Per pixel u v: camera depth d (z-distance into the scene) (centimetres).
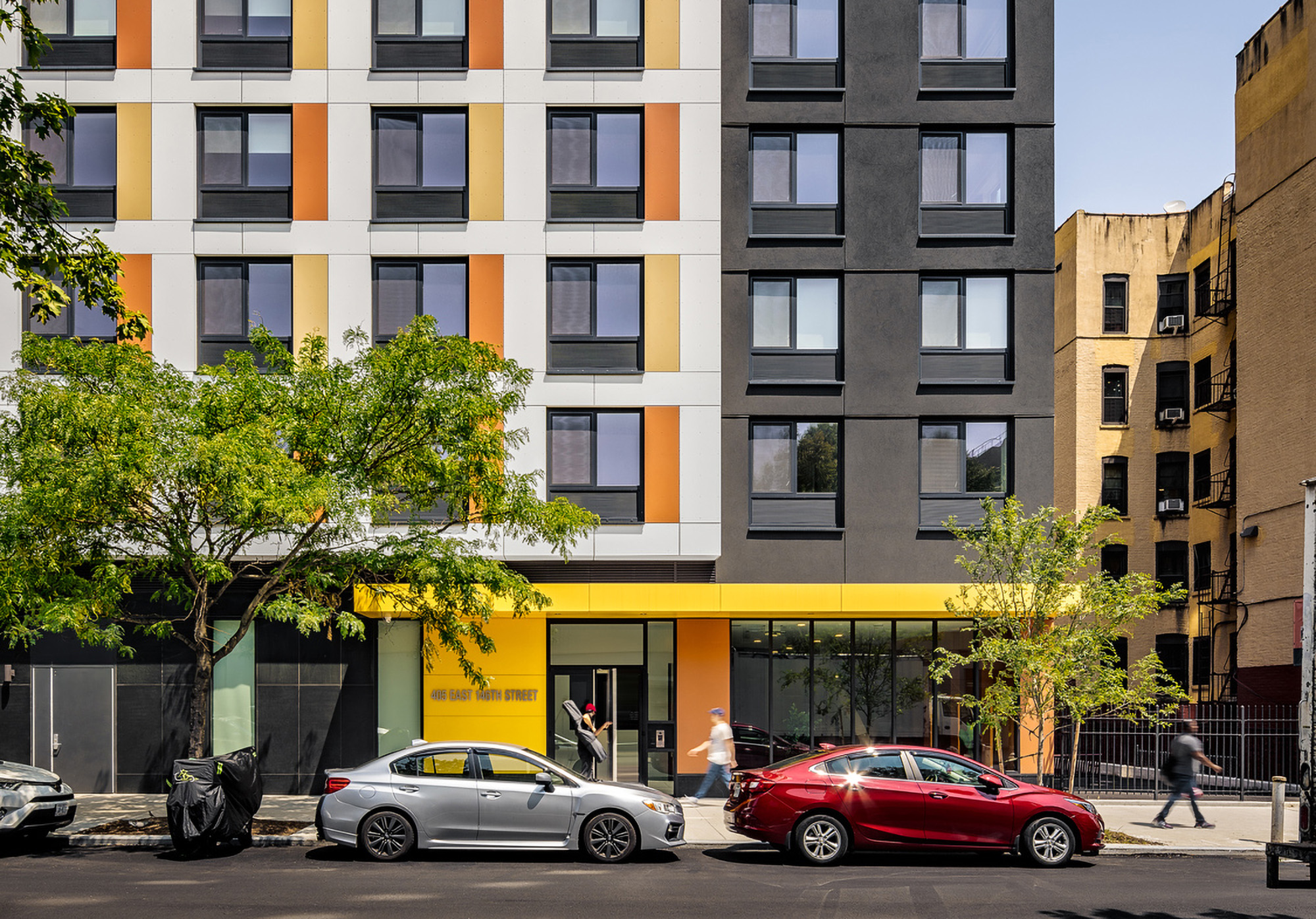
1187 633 3434
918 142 2094
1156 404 3578
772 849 1480
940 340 2081
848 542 2033
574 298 2027
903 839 1352
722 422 2045
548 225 2012
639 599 1930
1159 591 1703
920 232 2086
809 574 2028
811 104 2095
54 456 1341
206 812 1358
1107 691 1606
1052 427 2052
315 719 1995
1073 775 1641
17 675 1994
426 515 1928
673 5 2045
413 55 2050
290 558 1570
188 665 1998
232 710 2000
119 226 1991
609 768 2011
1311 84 2656
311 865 1306
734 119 2089
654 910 1059
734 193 2080
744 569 2025
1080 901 1129
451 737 1988
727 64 2098
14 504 1380
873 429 2050
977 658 1662
